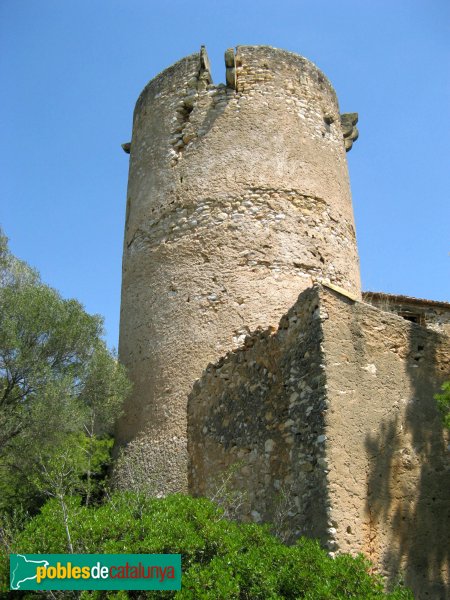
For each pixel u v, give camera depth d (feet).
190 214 42.68
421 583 20.07
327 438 19.98
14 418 34.17
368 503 20.03
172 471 36.70
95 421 40.27
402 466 21.04
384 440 21.03
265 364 24.16
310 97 46.73
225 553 18.01
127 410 41.09
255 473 23.22
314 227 42.83
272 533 20.99
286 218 42.09
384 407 21.42
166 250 42.65
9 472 36.24
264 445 23.09
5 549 21.02
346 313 21.91
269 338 24.21
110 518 19.40
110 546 18.06
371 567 19.40
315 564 17.28
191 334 39.75
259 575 16.98
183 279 41.29
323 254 42.50
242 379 25.46
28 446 33.58
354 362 21.40
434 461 21.67
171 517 19.24
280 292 40.11
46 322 36.55
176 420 38.09
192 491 27.22
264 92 45.09
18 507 33.99
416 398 22.13
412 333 23.00
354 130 51.16
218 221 41.83
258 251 40.91
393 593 17.48
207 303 40.16
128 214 47.62
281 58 46.62
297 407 21.66
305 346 21.90
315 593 16.30
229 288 40.16
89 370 38.22
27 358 35.04
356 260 45.88
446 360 23.29
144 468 37.88
